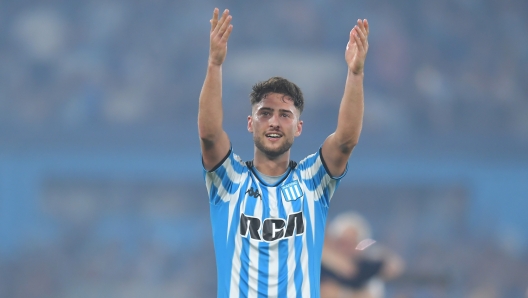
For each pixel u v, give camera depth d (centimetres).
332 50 8750
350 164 6762
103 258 6588
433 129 7975
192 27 8750
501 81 8400
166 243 6669
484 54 8606
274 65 8606
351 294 2672
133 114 8044
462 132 7569
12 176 6762
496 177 6800
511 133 7700
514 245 6594
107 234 6700
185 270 6544
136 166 6838
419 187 6806
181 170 6856
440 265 6381
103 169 6819
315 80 8556
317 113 8094
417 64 8462
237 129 7700
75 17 8706
